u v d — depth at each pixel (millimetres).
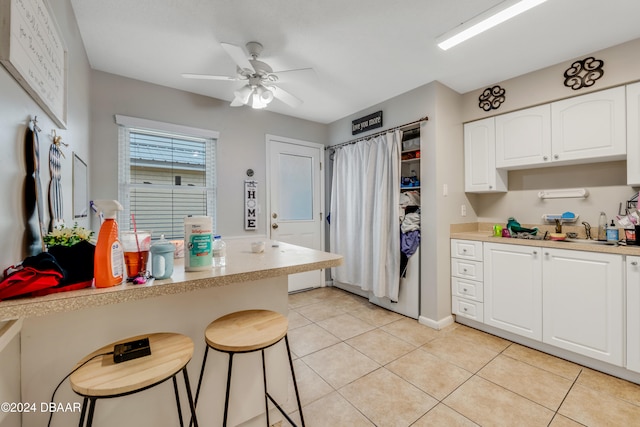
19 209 946
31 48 987
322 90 2955
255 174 3490
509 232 2619
